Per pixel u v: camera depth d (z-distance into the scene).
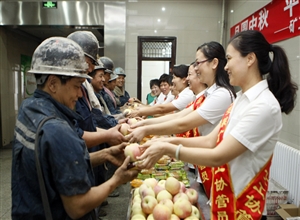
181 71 3.08
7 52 5.74
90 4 5.26
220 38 5.68
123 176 1.11
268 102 1.09
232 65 1.20
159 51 5.79
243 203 1.15
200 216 1.33
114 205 3.19
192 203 1.41
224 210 1.20
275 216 2.58
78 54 1.03
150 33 5.69
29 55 6.80
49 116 0.98
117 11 5.34
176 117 1.99
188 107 2.17
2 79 5.57
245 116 1.11
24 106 1.05
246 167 1.14
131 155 1.31
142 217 1.27
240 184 1.16
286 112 1.20
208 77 1.79
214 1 5.64
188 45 5.73
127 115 2.67
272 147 1.14
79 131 1.49
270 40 3.55
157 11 5.65
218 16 5.68
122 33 5.40
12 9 5.23
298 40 2.86
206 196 1.64
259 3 3.96
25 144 0.98
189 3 5.64
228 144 1.09
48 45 1.01
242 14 4.70
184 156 1.15
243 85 1.22
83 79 1.06
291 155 2.69
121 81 4.95
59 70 1.00
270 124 1.09
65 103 1.08
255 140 1.08
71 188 0.91
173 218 1.23
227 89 1.70
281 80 1.17
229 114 1.29
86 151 1.06
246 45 1.15
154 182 1.55
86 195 0.95
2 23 5.27
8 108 5.86
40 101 1.03
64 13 5.25
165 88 4.56
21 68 6.39
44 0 5.23
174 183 1.40
